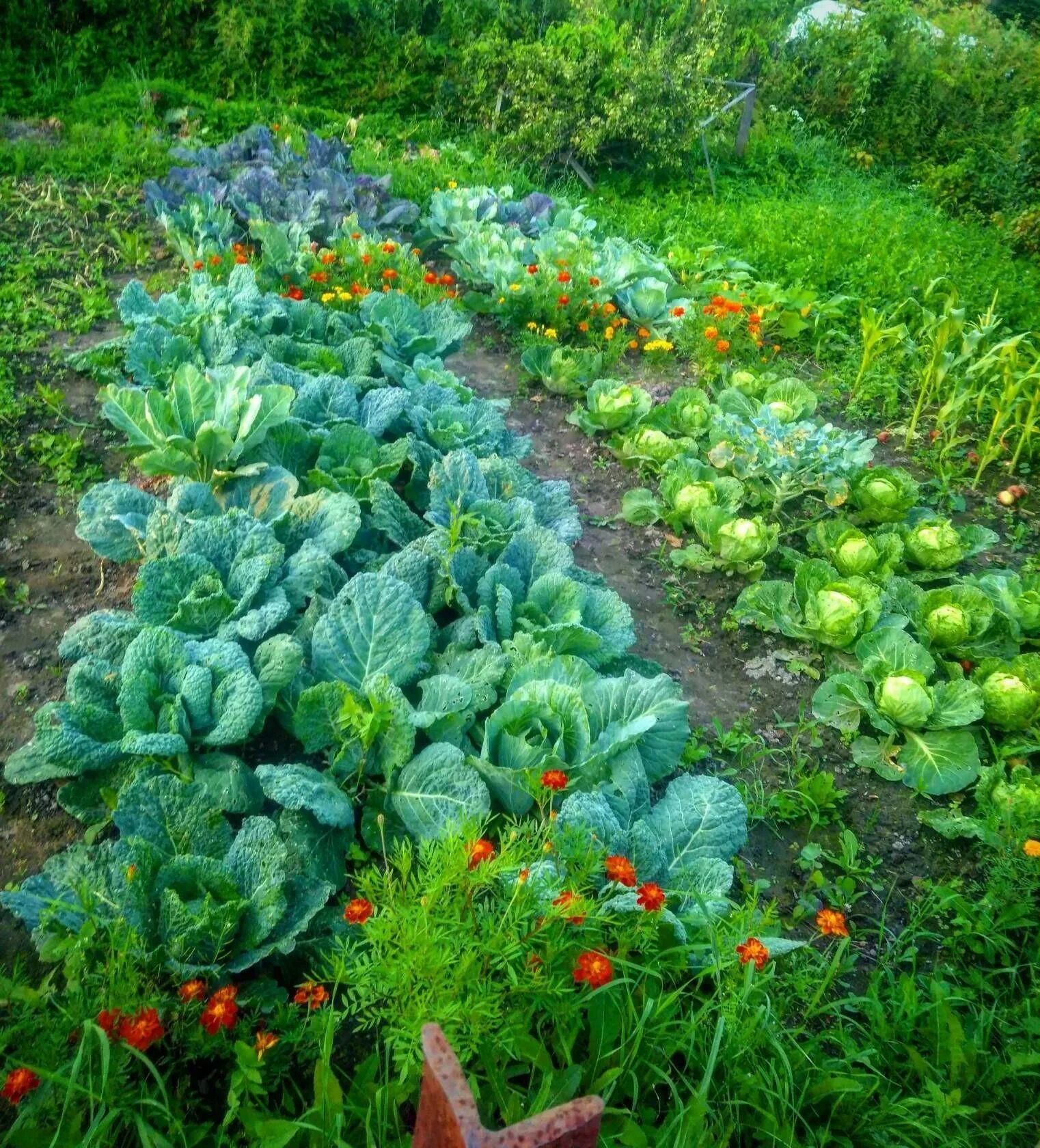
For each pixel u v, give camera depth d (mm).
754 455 5230
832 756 4023
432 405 5238
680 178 11055
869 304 8039
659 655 4434
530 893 2377
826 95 14711
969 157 13836
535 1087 2461
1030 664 4230
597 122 10031
